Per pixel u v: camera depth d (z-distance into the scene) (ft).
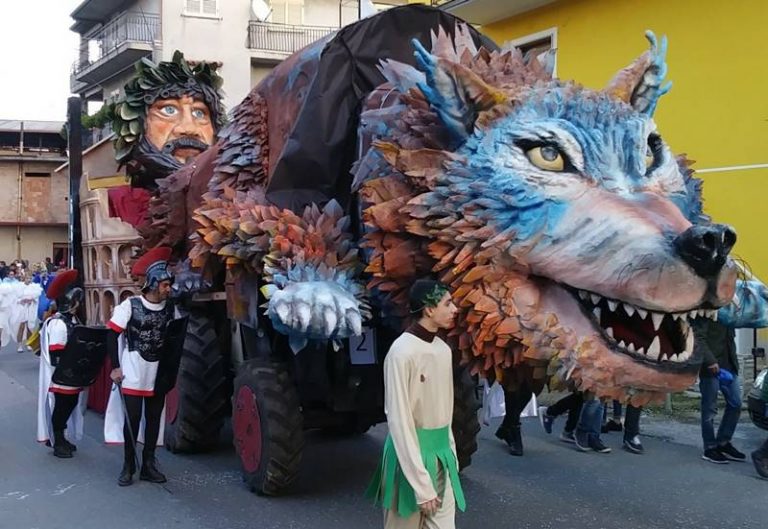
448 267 13.70
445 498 12.51
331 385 19.19
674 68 41.68
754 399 22.71
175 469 23.08
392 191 14.67
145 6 106.32
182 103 32.42
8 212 138.82
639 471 23.35
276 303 15.55
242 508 19.25
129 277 30.40
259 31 104.01
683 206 14.30
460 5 49.57
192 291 23.41
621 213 12.90
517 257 13.33
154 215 25.75
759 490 21.43
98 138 88.33
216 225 18.13
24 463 24.07
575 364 12.98
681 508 19.88
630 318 13.48
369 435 27.43
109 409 21.79
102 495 20.54
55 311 26.27
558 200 13.30
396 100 16.31
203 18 101.86
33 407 33.76
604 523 18.67
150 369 21.29
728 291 12.50
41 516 18.93
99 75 112.27
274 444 19.02
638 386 12.95
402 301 14.87
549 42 49.55
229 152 20.66
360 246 15.85
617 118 14.12
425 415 12.53
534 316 13.25
